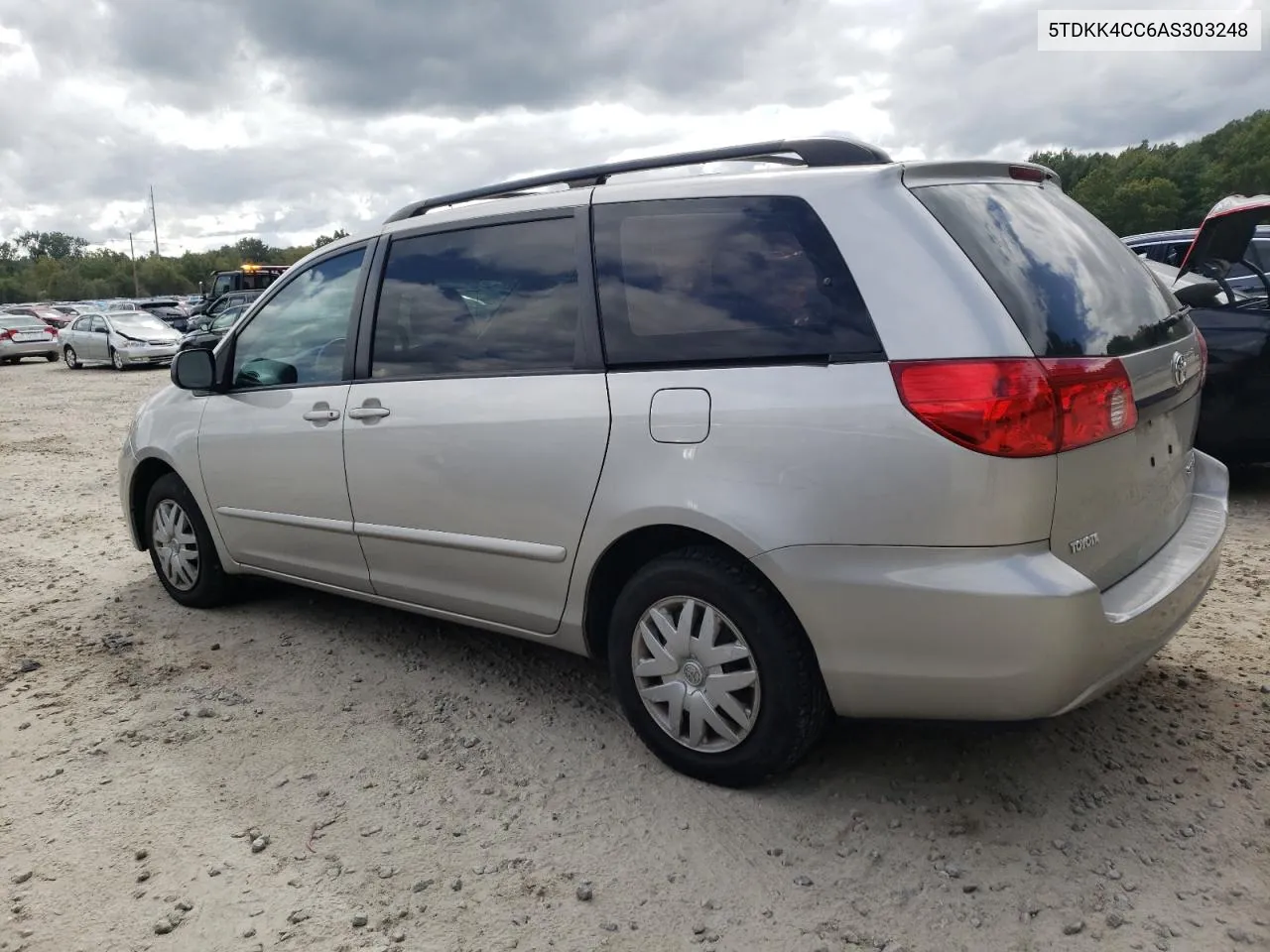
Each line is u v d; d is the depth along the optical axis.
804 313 2.67
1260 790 2.82
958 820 2.75
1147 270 3.30
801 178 2.78
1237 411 5.77
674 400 2.83
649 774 3.07
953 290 2.47
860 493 2.51
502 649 4.17
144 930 2.47
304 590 5.10
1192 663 3.65
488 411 3.28
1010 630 2.38
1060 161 118.25
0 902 2.60
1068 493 2.45
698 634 2.90
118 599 5.11
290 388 4.06
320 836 2.84
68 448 10.73
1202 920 2.31
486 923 2.44
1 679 4.09
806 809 2.84
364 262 3.85
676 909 2.46
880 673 2.58
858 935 2.33
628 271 3.04
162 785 3.16
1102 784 2.88
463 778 3.11
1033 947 2.26
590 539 3.05
